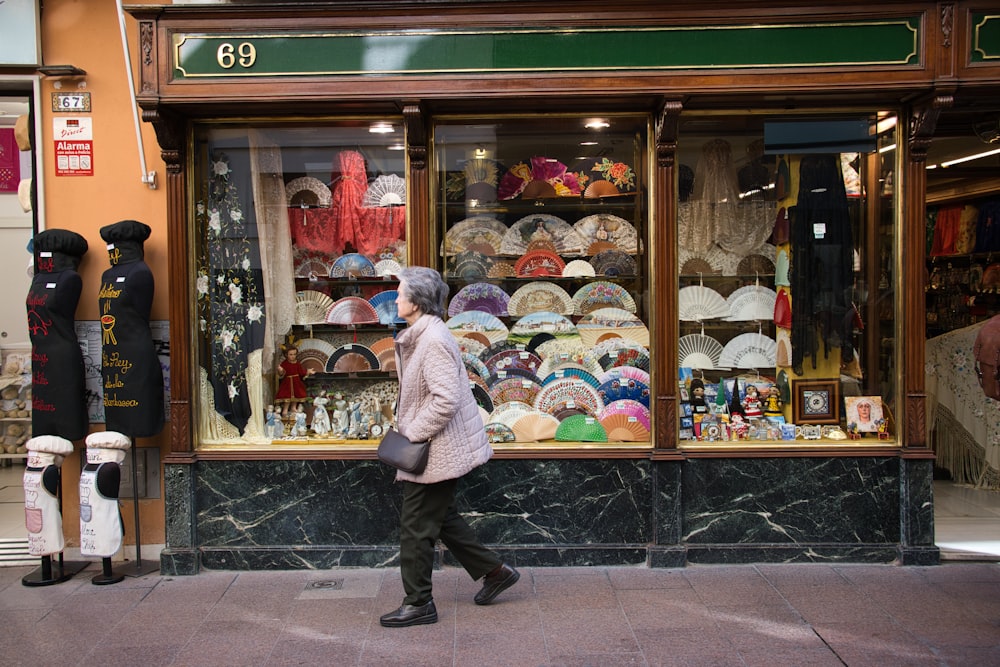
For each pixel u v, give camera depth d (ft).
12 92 15.60
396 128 15.42
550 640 11.72
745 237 15.78
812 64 13.85
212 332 15.55
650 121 14.99
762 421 15.53
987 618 12.30
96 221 15.30
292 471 14.79
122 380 14.37
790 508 14.78
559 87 13.96
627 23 13.87
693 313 15.74
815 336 15.89
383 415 15.87
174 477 14.64
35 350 14.67
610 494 14.74
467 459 12.01
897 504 14.76
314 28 13.98
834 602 12.98
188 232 14.90
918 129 14.37
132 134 15.29
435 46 13.99
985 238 22.03
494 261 15.84
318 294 15.98
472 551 12.80
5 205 21.03
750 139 15.47
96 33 15.21
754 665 10.89
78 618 12.73
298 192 15.83
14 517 17.72
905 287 14.74
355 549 14.76
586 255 15.75
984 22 13.82
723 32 13.85
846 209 15.75
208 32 13.99
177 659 11.25
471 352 15.81
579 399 15.49
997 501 18.89
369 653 11.35
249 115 14.94
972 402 20.34
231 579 14.37
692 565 14.74
